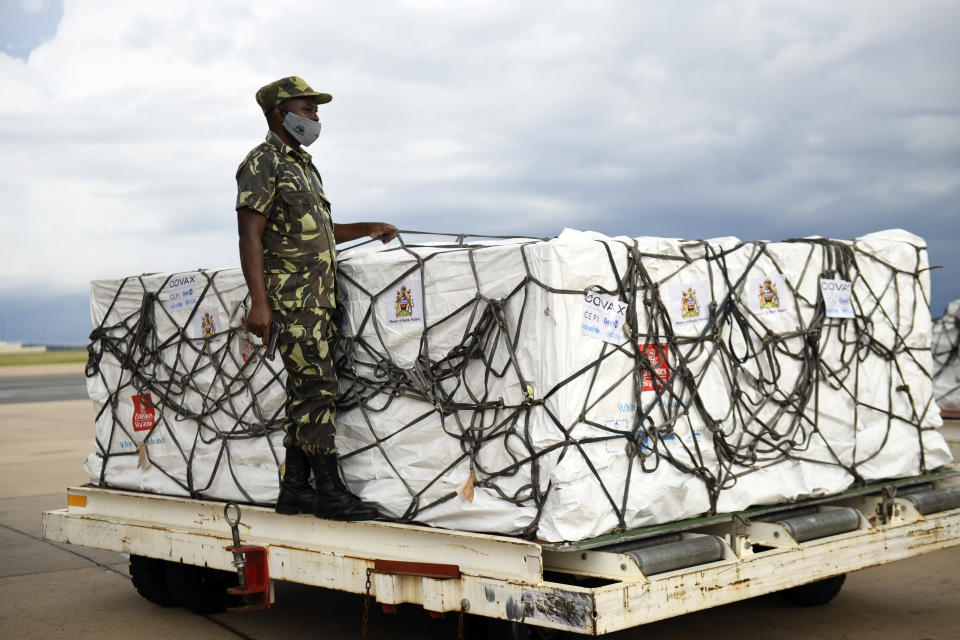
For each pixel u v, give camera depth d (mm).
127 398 5477
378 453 4277
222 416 4934
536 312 3719
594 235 4020
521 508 3705
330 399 4281
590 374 3717
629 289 3895
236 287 4812
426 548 3982
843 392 4738
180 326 5152
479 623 3902
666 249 4074
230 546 4469
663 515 3926
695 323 4152
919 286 5121
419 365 4121
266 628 5164
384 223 4766
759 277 4418
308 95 4426
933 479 5023
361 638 4879
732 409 4254
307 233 4270
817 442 4594
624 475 3814
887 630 4766
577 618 3346
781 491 4340
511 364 3793
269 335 4207
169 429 5207
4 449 14273
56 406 23906
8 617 5516
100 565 6844
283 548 4445
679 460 4023
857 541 4367
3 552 7281
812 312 4617
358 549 4250
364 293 4379
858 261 4855
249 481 4746
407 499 4109
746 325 4336
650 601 3516
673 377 4027
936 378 10648
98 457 5676
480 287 3928
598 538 3676
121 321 5516
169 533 5062
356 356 4402
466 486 3885
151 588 5566
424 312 4129
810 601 5246
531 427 3721
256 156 4301
